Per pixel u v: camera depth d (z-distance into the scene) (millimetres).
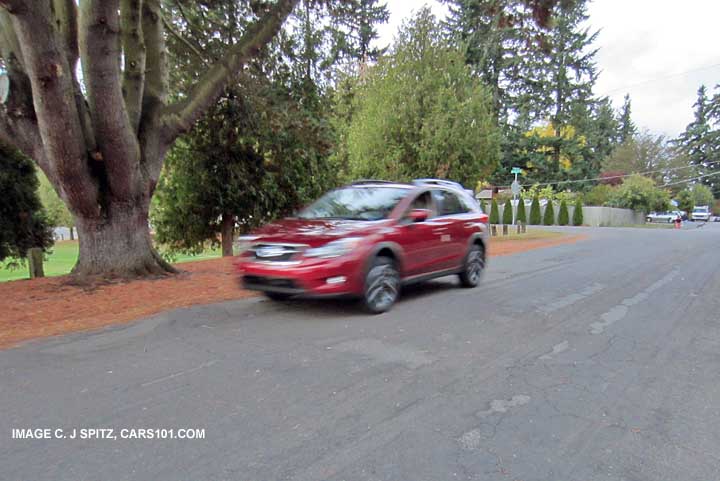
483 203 43969
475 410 3445
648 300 7258
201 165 13297
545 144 45375
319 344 4895
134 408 3418
